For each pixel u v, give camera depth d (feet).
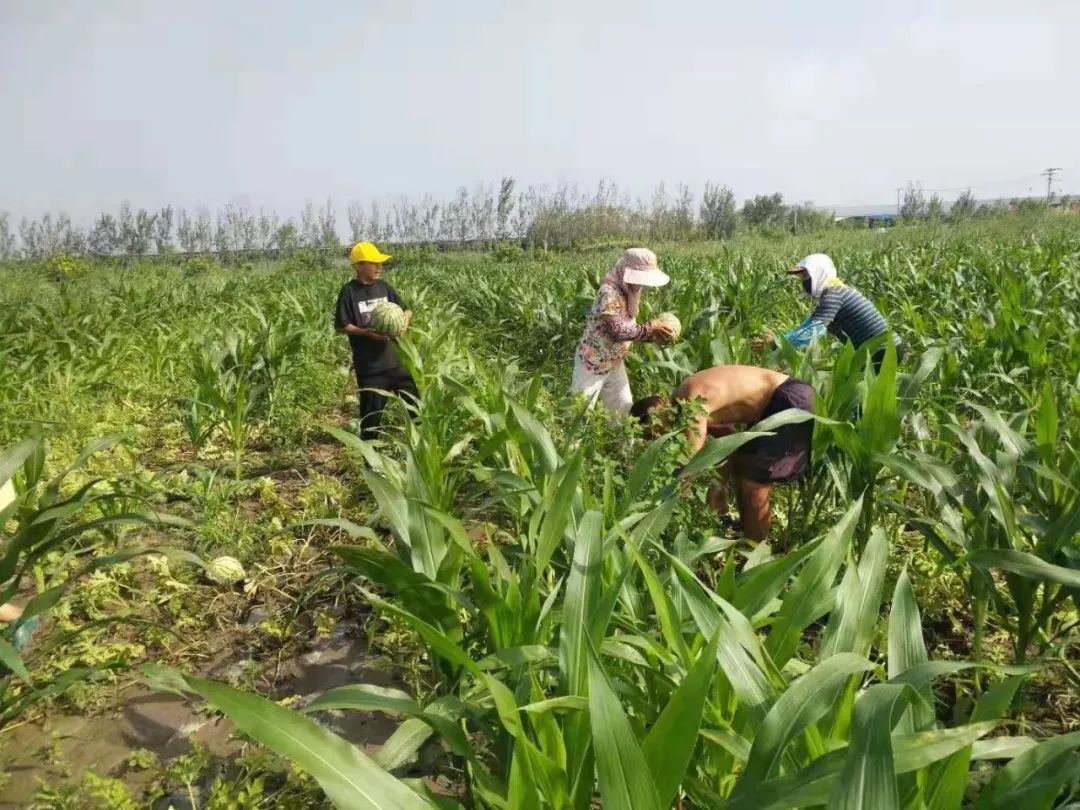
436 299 49.14
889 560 12.87
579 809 6.01
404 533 9.11
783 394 12.61
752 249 89.61
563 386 26.30
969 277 37.35
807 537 13.76
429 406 16.78
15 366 26.81
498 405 14.90
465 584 11.34
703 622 6.59
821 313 19.53
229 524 15.42
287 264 140.26
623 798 4.53
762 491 13.08
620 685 6.69
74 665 11.10
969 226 101.81
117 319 37.93
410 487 9.81
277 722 4.46
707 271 44.06
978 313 25.48
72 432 21.61
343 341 38.91
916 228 104.63
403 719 10.12
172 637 12.12
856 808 4.17
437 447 12.89
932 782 5.44
